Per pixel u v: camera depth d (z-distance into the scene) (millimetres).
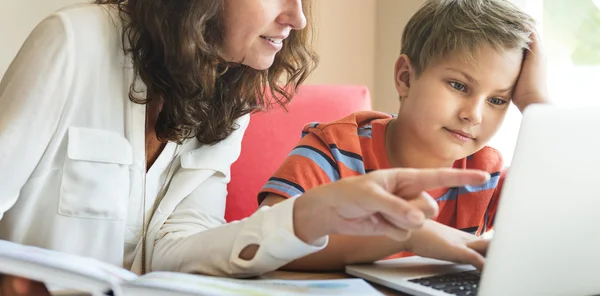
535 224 691
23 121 936
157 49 1047
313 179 1147
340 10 2342
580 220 729
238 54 1078
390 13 2383
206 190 1188
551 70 1967
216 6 1026
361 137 1257
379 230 762
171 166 1173
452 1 1233
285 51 1270
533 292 728
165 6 1019
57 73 954
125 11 1055
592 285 792
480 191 1243
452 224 1247
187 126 1114
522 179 667
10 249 706
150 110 1136
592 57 1912
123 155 1048
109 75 1032
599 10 1904
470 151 1206
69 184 1006
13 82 949
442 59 1180
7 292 743
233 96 1189
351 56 2391
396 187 736
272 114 1712
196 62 1040
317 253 938
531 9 1920
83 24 997
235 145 1241
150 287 652
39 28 981
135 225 1110
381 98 2441
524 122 660
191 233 1075
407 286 821
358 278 877
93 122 1024
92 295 680
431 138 1195
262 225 865
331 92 1826
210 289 659
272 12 1039
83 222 1022
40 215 1009
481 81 1162
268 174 1665
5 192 944
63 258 712
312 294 728
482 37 1161
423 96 1193
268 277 908
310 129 1262
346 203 731
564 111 684
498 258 682
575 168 703
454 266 942
